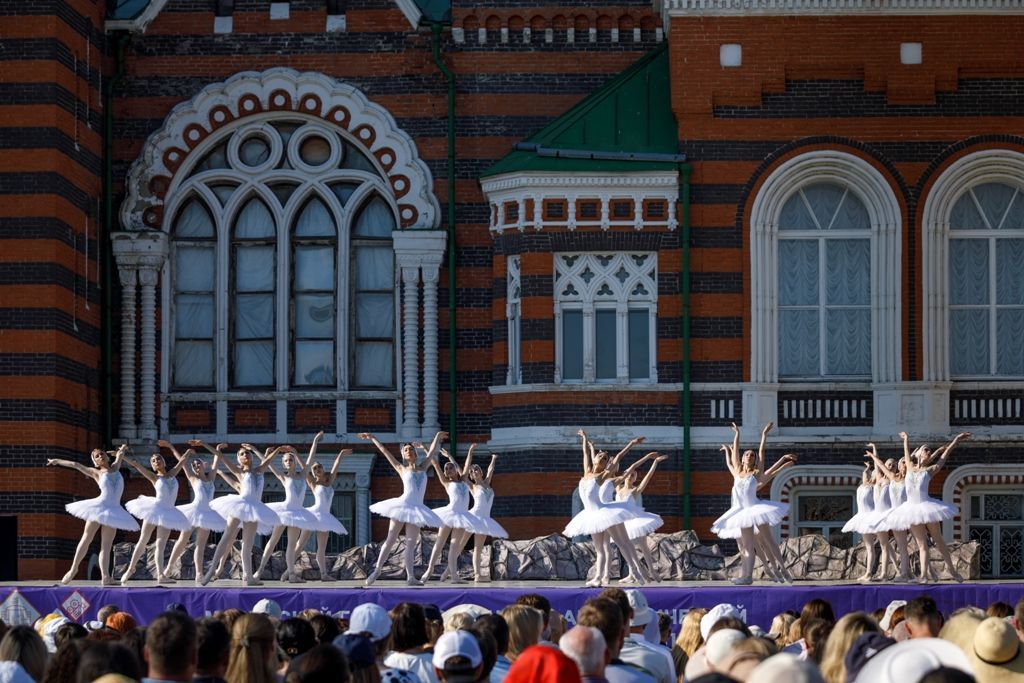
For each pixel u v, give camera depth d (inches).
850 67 2220.7
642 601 1078.4
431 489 2277.3
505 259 2257.6
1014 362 2236.7
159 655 616.4
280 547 2299.5
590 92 2349.9
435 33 2345.0
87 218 2258.9
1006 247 2241.6
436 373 2305.6
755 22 2224.4
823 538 1961.1
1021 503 2209.6
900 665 502.0
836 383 2209.6
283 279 2353.6
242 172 2359.7
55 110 2135.8
